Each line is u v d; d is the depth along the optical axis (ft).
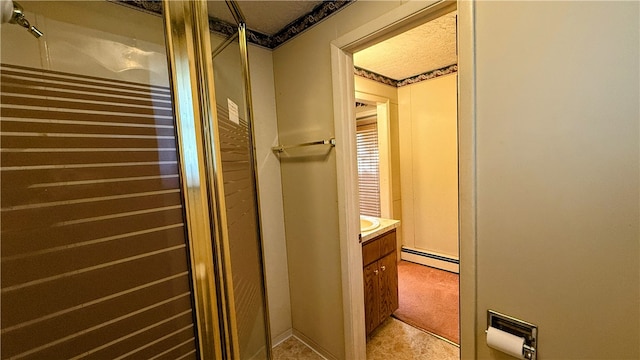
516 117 2.49
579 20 2.13
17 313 1.73
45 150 1.96
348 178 4.78
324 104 4.98
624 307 2.08
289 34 5.45
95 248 2.09
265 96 5.90
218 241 2.51
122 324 2.20
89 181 2.10
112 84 2.38
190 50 2.30
